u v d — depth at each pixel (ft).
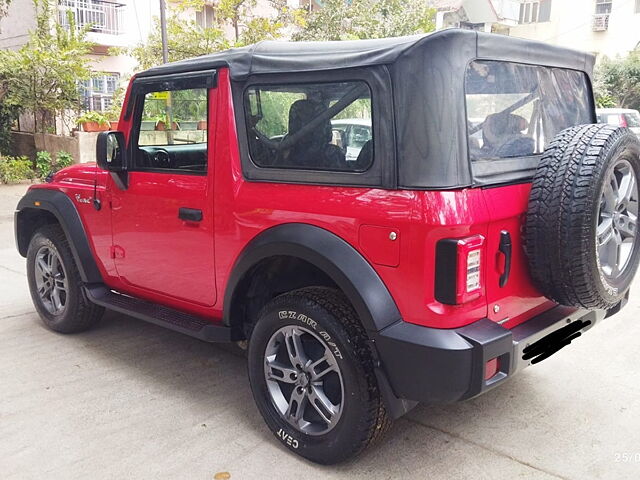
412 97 8.11
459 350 8.01
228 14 50.75
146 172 11.91
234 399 11.85
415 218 8.06
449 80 8.09
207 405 11.60
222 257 10.68
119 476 9.30
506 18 102.89
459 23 100.94
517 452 9.93
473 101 8.54
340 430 9.14
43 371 13.08
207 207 10.75
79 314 14.58
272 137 9.77
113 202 12.76
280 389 10.19
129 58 56.34
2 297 18.37
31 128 49.47
